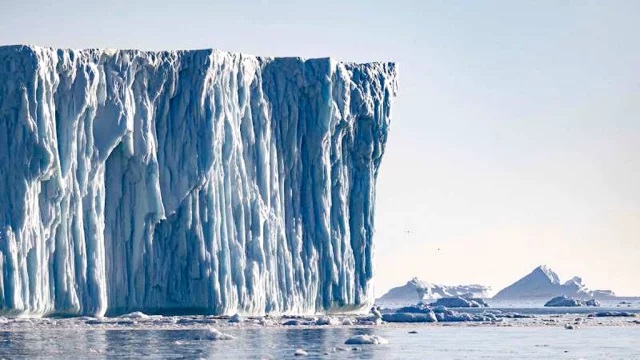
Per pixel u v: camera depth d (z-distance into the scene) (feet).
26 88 467.11
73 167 476.54
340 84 539.29
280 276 524.11
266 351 368.07
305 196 536.42
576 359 357.82
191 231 500.33
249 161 521.65
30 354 353.72
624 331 483.51
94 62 485.97
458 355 366.22
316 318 506.89
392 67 566.36
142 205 492.95
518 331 478.18
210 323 474.08
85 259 477.77
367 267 552.41
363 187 554.05
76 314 476.54
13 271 457.68
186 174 499.51
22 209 462.60
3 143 466.29
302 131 536.01
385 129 558.15
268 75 533.96
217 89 509.76
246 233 515.91
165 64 499.10
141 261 493.77
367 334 442.09
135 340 398.83
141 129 492.54
